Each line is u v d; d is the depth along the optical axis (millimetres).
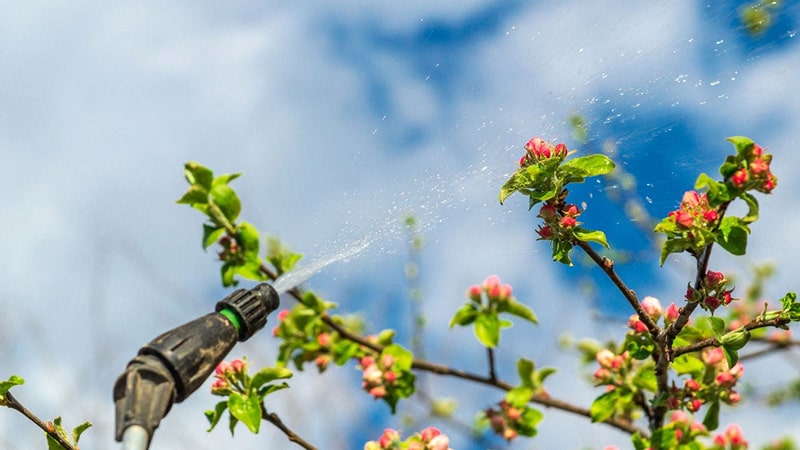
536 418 2381
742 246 2006
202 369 1868
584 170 2029
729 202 2000
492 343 2330
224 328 1892
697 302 2059
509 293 2330
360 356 2477
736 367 2186
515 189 2043
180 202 2199
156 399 1837
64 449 2129
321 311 2434
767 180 1982
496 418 2381
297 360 2518
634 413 2391
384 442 2273
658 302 2162
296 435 2225
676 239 2018
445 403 2486
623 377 2238
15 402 2115
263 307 1920
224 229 2215
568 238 2053
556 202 2047
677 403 2174
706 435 2174
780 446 2379
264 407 2219
